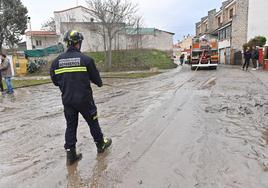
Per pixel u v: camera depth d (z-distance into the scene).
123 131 5.34
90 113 4.00
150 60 34.19
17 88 14.49
